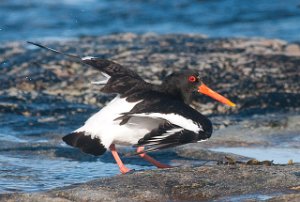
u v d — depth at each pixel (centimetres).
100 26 2517
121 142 974
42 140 1280
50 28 2478
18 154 1170
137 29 2475
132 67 1755
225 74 1716
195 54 1912
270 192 857
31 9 2695
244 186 880
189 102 1113
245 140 1262
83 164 1120
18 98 1576
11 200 845
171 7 2745
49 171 1069
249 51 1956
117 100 974
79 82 1691
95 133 940
